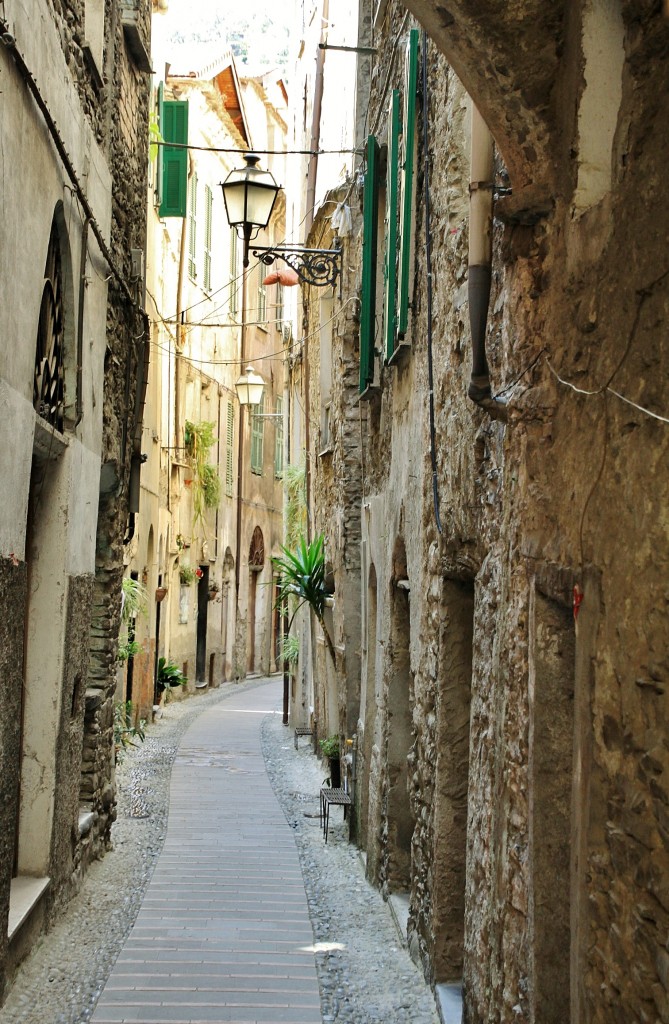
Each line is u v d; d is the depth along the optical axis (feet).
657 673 9.42
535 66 11.85
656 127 9.80
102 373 27.91
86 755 30.17
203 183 89.25
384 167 32.58
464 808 19.72
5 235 16.42
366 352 32.50
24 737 23.03
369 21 40.29
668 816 9.14
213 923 24.86
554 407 12.29
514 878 12.60
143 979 20.72
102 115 27.50
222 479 98.89
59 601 23.47
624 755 10.14
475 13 11.59
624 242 10.39
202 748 59.88
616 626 10.35
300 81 72.43
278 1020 18.75
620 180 10.67
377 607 31.94
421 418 23.12
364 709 35.09
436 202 21.20
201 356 89.86
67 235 22.48
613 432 10.55
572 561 11.47
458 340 18.02
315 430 56.39
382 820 28.81
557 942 11.81
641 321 9.91
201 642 95.20
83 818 28.35
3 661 16.87
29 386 18.44
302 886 28.94
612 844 10.40
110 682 32.40
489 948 14.23
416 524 23.94
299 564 49.55
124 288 31.27
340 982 20.94
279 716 79.77
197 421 88.53
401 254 25.13
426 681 21.76
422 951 21.04
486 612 15.34
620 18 11.02
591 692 10.94
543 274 12.68
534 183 12.39
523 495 12.66
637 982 9.68
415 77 23.86
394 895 26.96
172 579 80.79
